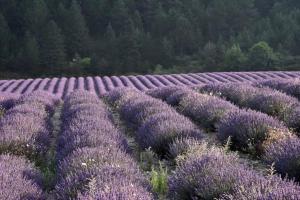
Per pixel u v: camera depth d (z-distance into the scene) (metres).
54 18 112.56
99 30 121.88
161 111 13.71
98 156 8.21
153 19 124.75
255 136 10.23
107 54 101.25
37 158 10.28
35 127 12.16
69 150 9.55
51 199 7.65
